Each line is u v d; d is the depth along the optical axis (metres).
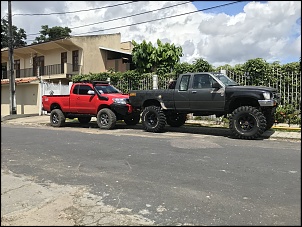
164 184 5.05
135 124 13.65
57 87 21.28
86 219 3.85
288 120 12.02
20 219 3.92
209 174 5.54
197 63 14.20
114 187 4.97
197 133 10.90
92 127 13.51
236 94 9.37
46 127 14.02
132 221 3.75
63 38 26.34
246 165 6.12
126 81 16.86
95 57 28.03
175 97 10.63
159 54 23.45
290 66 12.22
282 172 5.61
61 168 6.20
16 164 6.59
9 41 21.11
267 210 3.96
